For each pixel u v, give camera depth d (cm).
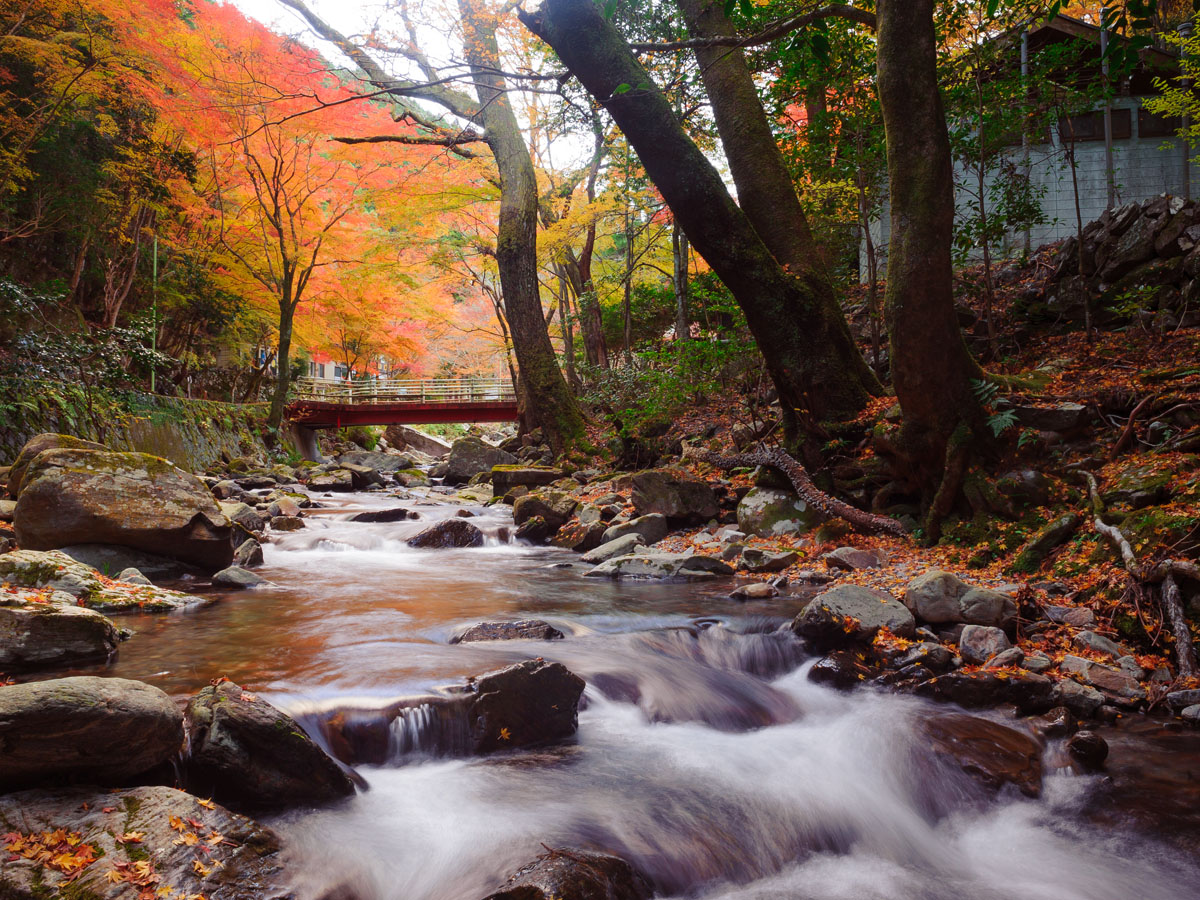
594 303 2352
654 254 2512
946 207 752
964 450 793
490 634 575
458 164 2278
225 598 730
